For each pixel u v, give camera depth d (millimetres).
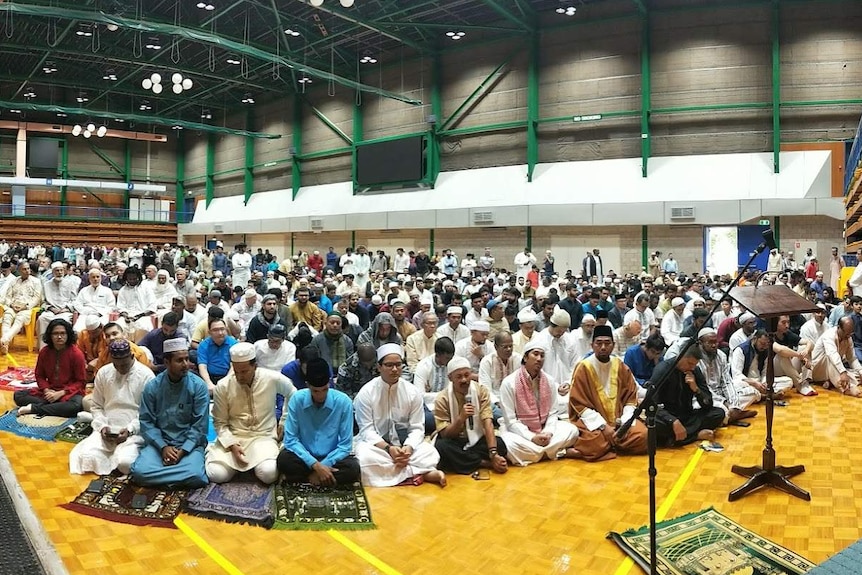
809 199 14320
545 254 17547
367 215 20391
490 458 4297
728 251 15398
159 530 3242
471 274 15000
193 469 3811
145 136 27016
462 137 18828
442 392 4445
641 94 15930
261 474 3855
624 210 15867
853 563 1951
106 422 4281
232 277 16391
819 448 4637
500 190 17719
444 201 18703
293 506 3535
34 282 8688
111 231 27656
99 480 3850
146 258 18078
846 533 3168
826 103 14461
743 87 15102
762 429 5211
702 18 15344
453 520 3416
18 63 21953
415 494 3842
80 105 26328
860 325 7203
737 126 15211
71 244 25688
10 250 20547
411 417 4297
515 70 17656
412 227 19281
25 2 14945
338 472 3844
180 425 4023
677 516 3418
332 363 5840
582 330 6617
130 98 25641
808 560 2861
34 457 4297
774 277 11211
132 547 3033
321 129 22703
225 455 3963
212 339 5684
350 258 17484
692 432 4867
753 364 6371
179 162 29984
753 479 3777
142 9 16812
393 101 20297
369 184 20562
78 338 6047
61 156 27797
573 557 2959
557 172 17000
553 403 4695
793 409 5926
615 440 4520
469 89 18547
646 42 15641
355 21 15789
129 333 8023
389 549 3049
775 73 14617
